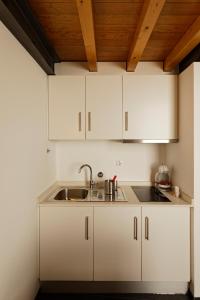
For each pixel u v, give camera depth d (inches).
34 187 72.1
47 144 88.4
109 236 75.0
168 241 75.0
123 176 103.8
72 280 75.9
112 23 64.7
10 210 53.6
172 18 62.4
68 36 73.4
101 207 75.0
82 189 98.7
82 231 75.2
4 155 50.6
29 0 54.0
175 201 77.7
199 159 72.9
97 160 103.8
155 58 92.9
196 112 72.6
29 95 67.4
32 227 70.1
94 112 88.7
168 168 98.5
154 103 88.0
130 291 79.0
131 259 75.1
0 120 48.8
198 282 73.7
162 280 75.4
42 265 75.4
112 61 95.7
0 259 48.6
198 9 58.2
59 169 103.7
